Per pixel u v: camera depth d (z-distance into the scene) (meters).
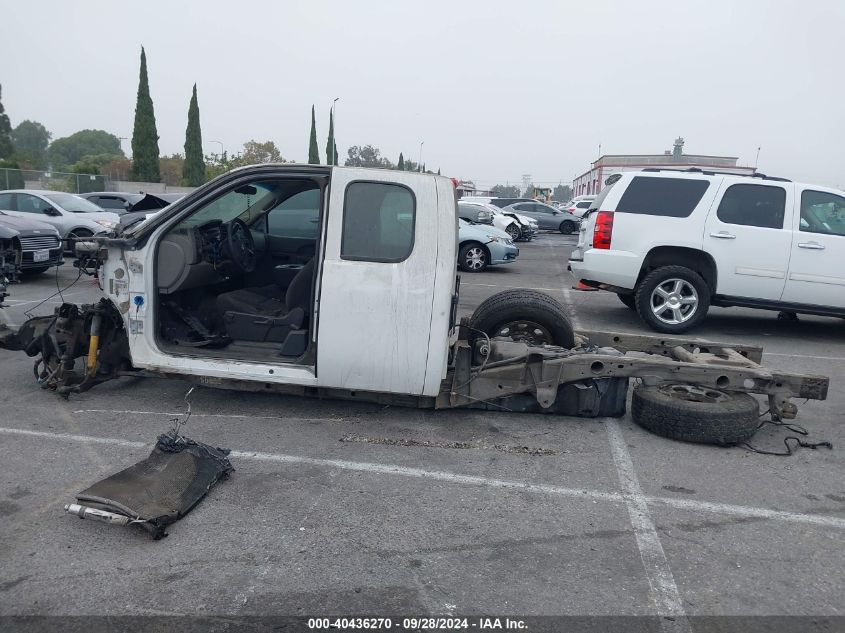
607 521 3.76
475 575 3.20
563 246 25.23
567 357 5.13
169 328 5.38
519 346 5.21
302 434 4.90
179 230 5.23
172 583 3.06
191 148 50.44
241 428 4.96
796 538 3.63
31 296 10.30
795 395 5.00
